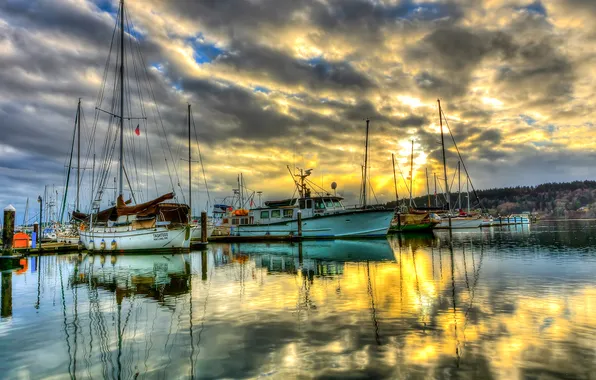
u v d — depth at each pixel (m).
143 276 16.98
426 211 60.59
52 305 11.19
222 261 23.02
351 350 6.61
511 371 5.60
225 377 5.67
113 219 33.66
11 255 22.73
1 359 6.69
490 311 9.08
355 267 18.06
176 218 34.34
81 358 6.69
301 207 42.84
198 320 8.95
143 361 6.45
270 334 7.66
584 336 7.12
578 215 191.25
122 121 33.09
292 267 18.89
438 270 16.25
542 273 14.64
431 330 7.66
